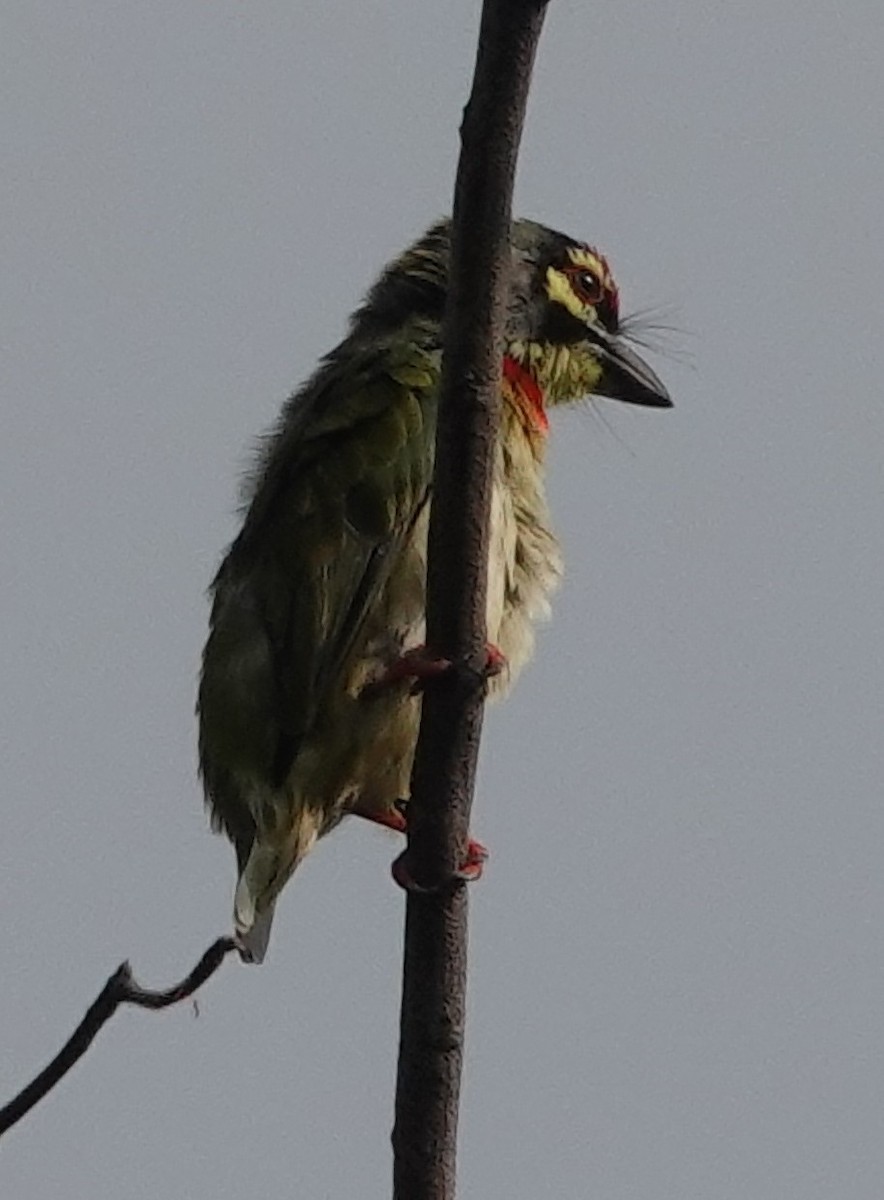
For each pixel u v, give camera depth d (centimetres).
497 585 1167
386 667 1123
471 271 811
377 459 1173
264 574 1179
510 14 761
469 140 788
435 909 883
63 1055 773
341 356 1292
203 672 1197
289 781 1155
